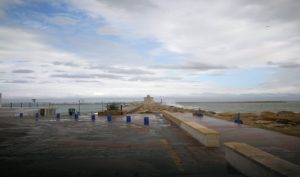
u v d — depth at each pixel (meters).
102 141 14.57
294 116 34.72
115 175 7.86
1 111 55.34
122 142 14.12
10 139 15.70
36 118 35.41
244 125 23.41
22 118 36.03
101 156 10.52
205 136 12.64
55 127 23.12
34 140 15.20
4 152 11.53
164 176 7.71
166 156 10.41
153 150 11.72
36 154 11.05
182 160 9.67
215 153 10.95
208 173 7.94
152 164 9.12
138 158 10.09
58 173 8.12
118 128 21.75
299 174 5.59
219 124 24.53
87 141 14.62
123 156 10.48
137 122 28.08
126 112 47.22
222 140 14.51
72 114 43.41
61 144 13.65
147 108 72.12
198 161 9.49
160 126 23.33
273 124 26.98
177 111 54.41
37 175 7.92
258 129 19.95
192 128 16.23
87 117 37.38
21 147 12.83
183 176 7.67
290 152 11.02
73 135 17.36
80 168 8.69
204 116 37.84
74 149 12.16
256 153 7.72
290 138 15.12
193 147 12.40
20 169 8.62
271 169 6.09
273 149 11.68
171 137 15.99
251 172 7.21
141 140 14.80
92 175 7.89
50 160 9.89
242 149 8.31
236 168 8.34
